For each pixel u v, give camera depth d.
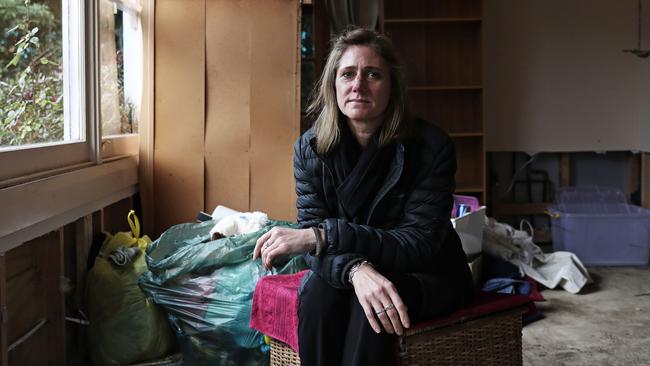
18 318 2.19
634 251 4.55
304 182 1.84
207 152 3.30
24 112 2.23
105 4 2.95
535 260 4.03
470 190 4.84
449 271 1.77
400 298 1.56
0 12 2.11
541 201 5.37
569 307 3.53
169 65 3.28
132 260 2.66
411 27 5.00
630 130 5.19
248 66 3.30
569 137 5.19
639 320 3.30
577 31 5.11
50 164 2.32
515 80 5.13
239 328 2.42
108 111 3.04
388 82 1.73
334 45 1.80
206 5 3.28
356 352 1.58
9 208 1.87
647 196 5.11
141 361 2.58
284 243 1.68
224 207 3.10
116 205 3.14
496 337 1.85
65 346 2.44
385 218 1.78
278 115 3.31
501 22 5.09
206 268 2.53
